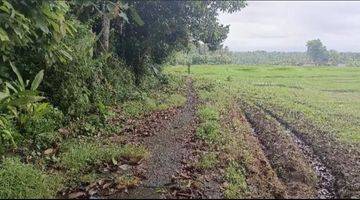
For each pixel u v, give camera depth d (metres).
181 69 43.12
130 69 17.62
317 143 9.82
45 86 10.25
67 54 10.00
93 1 13.33
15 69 9.05
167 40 19.27
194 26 19.12
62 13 9.72
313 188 6.90
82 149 7.53
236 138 9.34
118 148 7.81
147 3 17.08
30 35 9.92
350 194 6.53
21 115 8.41
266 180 6.93
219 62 54.84
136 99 14.27
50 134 8.42
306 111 14.34
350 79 20.66
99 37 13.79
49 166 6.96
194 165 7.05
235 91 21.31
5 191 5.68
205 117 11.57
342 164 8.12
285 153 8.74
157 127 10.31
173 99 15.72
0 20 8.63
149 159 7.45
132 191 5.94
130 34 18.27
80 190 5.89
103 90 12.60
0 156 7.29
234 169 6.96
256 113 14.36
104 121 10.13
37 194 5.62
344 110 14.35
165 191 5.94
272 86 23.19
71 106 10.16
